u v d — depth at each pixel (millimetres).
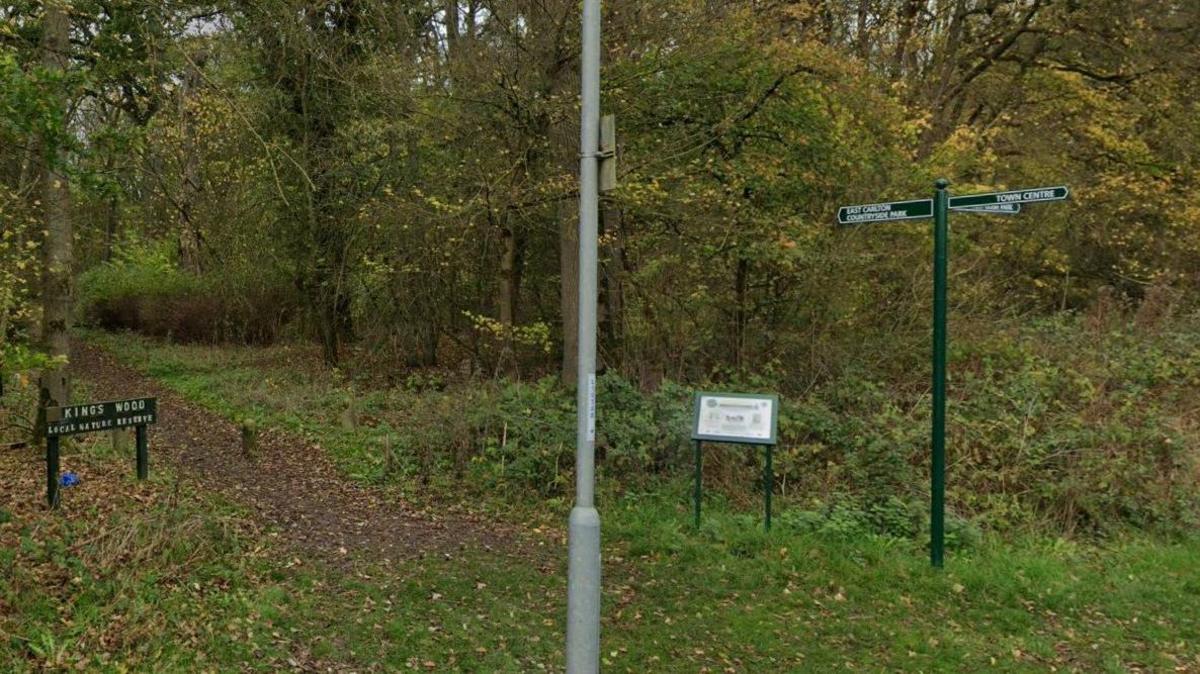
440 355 17141
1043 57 16812
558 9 10781
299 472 9664
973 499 8914
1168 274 15336
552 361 14586
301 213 15398
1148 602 6586
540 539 7664
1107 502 8836
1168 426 10156
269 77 14680
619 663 5109
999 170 15586
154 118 11234
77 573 5574
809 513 8031
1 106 5809
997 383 11102
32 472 8320
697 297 11328
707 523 7758
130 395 14570
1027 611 6258
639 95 10844
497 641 5340
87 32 10828
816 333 11688
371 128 13344
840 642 5543
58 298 9547
